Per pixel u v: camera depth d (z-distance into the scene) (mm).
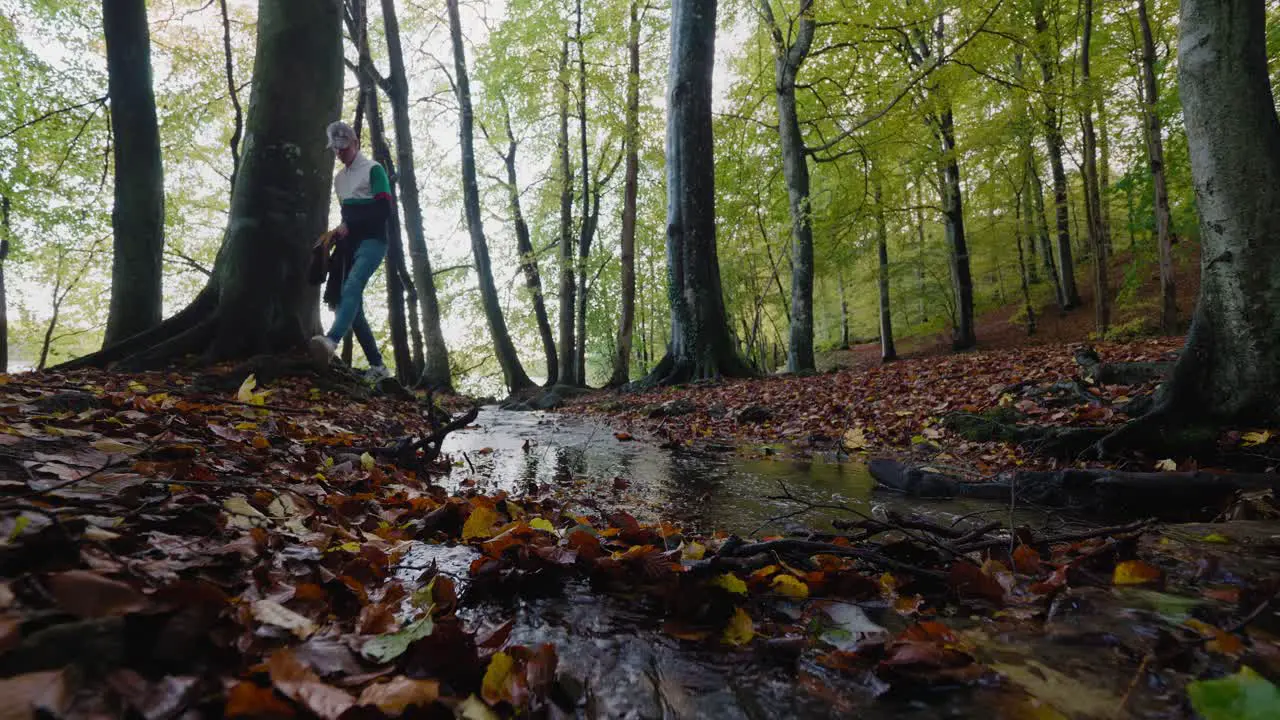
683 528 2246
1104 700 936
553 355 21391
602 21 16750
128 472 1604
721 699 979
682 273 12336
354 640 1019
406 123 13992
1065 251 23969
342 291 5004
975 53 13359
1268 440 3070
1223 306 3436
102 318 21859
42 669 738
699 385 10961
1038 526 2295
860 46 14570
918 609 1365
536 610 1360
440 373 14734
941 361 10469
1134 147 18234
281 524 1637
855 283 29344
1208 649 1075
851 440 5023
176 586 929
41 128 13250
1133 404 4090
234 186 5562
